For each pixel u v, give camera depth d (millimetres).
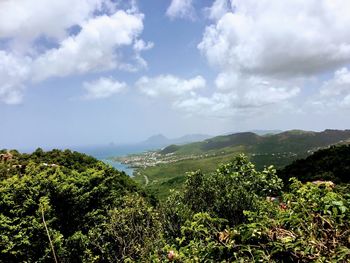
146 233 13672
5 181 19922
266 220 4398
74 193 19953
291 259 3766
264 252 3891
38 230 16969
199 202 9930
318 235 3910
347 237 3711
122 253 13656
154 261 6570
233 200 8867
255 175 10227
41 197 18516
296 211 4469
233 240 4176
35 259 16766
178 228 9500
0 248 16703
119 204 19703
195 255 4629
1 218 17141
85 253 15914
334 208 4012
